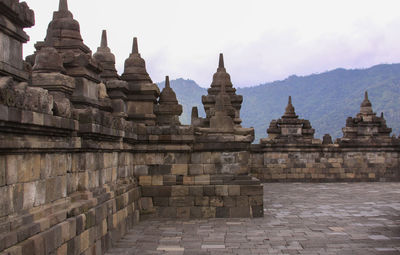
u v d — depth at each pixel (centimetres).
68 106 940
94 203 1091
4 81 675
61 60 1346
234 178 1822
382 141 3684
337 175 3678
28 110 749
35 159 801
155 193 1795
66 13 1591
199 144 1823
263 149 3662
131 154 1752
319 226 1623
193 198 1802
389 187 3234
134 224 1628
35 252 729
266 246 1290
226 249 1252
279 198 2561
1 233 669
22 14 967
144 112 2075
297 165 3669
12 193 717
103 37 2062
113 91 1966
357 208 2128
